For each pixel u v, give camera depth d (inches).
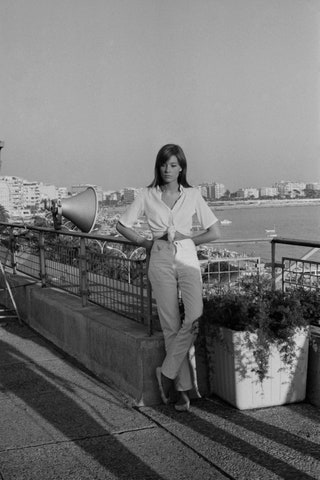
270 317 185.6
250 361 179.5
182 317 185.9
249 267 233.8
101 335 222.2
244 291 194.5
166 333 182.1
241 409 181.8
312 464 145.0
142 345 189.8
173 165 175.5
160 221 177.2
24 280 351.9
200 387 195.9
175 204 177.2
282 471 141.9
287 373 183.3
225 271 237.8
